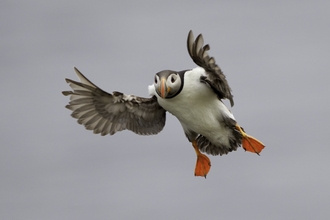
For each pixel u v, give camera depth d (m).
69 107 13.80
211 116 13.20
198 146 14.47
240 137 13.65
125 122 14.29
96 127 14.16
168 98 12.93
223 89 12.36
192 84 12.70
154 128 14.37
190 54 11.39
